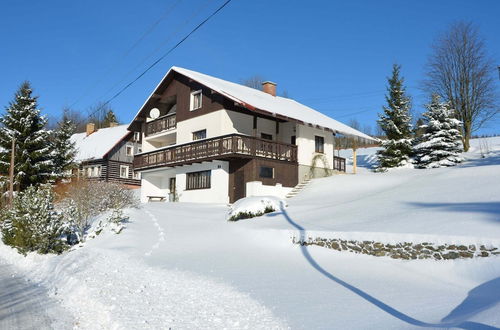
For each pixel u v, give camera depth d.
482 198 13.29
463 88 37.69
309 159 26.47
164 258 11.41
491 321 4.68
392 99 35.56
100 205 20.39
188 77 26.30
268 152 23.91
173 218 18.05
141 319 6.11
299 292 7.55
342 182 23.70
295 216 15.25
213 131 25.05
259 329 5.53
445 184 17.25
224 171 23.98
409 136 35.56
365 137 29.38
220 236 13.94
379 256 10.26
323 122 27.08
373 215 13.18
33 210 14.88
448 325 4.89
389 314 5.99
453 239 9.15
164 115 30.78
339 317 5.89
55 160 32.78
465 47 37.62
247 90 30.14
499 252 8.51
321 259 10.70
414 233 9.88
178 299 7.27
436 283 8.29
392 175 24.14
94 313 6.87
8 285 9.92
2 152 29.02
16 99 30.44
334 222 13.12
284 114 23.38
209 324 5.83
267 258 11.04
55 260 12.95
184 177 26.59
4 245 17.45
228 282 8.44
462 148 36.03
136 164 29.95
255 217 16.31
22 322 6.67
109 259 11.77
